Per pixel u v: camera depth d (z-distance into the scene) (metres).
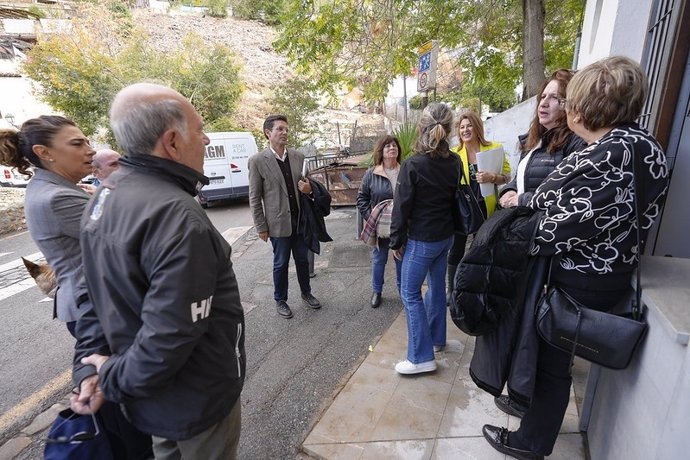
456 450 1.77
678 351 0.94
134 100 1.00
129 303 0.99
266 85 21.98
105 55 13.79
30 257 6.27
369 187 3.24
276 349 2.81
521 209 1.38
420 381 2.27
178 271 0.92
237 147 9.36
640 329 1.13
